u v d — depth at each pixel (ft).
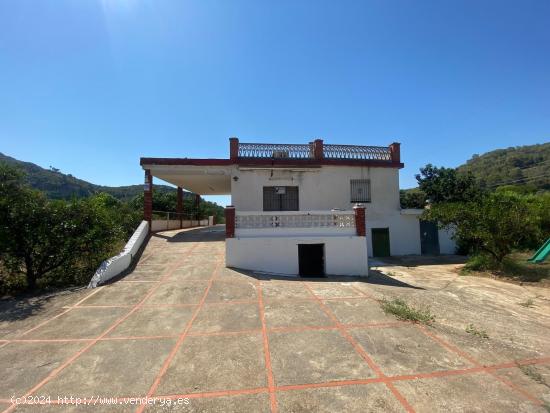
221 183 59.93
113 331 16.60
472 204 38.06
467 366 12.97
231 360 13.41
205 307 20.25
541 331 17.79
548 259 41.60
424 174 64.18
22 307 20.70
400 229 51.31
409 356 13.74
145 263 31.71
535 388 11.44
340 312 19.26
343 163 49.47
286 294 23.13
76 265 29.22
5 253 25.16
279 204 48.62
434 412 9.99
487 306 23.20
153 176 51.52
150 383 11.71
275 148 49.49
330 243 31.91
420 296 23.85
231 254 30.58
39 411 10.11
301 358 13.53
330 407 10.23
